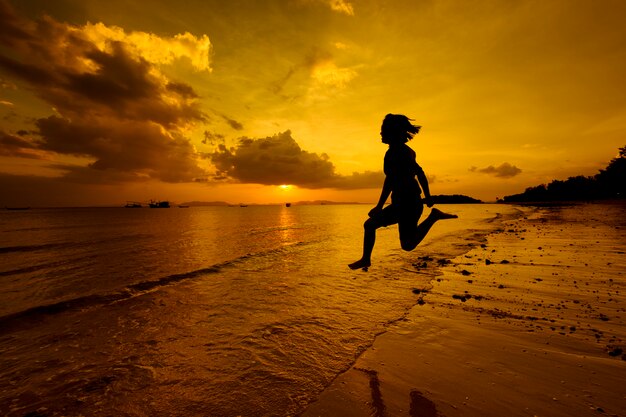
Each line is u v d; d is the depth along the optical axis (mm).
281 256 13938
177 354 4512
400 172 3293
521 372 3477
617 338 4195
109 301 7410
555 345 4098
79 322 6039
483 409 2852
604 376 3318
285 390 3393
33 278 10688
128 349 4766
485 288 6977
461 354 3973
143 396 3471
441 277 8266
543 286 6859
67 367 4270
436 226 28609
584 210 41000
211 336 5117
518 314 5305
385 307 6117
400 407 2932
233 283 8930
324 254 14312
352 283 8305
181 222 52969
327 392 3238
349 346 4422
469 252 12289
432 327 4922
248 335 5055
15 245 20719
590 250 10930
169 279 9719
